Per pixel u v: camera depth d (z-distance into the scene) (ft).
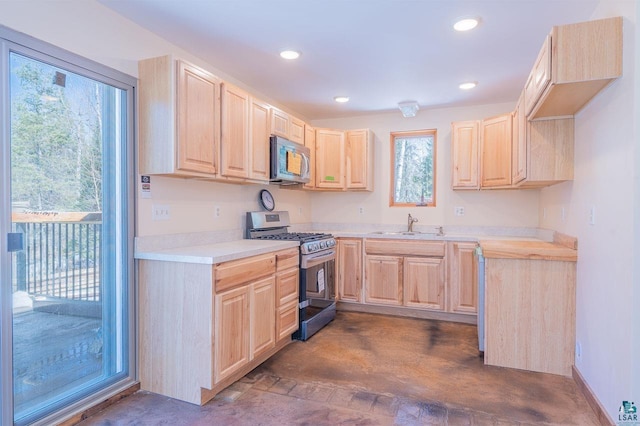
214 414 6.92
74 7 6.70
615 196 6.20
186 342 7.38
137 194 7.85
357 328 11.91
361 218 15.60
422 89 12.14
